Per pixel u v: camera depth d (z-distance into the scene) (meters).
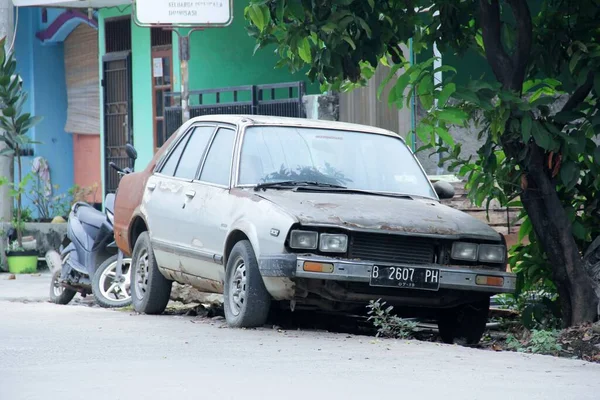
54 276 30.31
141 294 25.22
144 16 32.66
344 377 14.81
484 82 19.98
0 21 43.34
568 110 20.89
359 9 20.92
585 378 15.00
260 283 20.42
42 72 53.44
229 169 22.33
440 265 20.00
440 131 20.00
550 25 21.45
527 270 22.22
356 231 19.55
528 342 20.02
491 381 14.61
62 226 46.84
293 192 21.22
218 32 43.38
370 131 23.58
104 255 28.77
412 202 21.50
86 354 17.11
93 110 52.09
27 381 14.45
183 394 13.36
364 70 23.59
